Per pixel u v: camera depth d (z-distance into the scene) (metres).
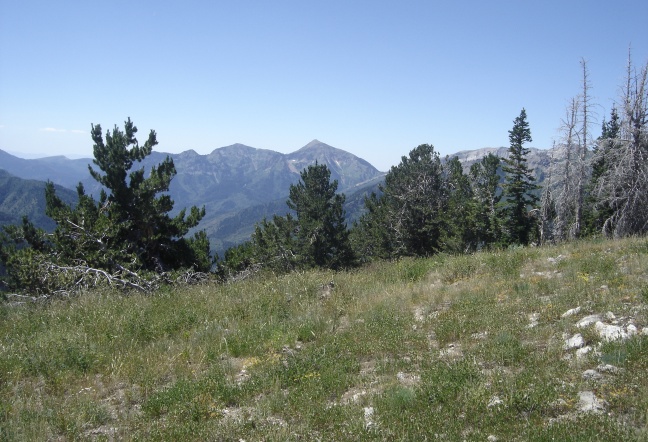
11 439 4.89
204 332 8.65
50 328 8.88
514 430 4.34
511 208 33.66
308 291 11.62
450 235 34.34
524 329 7.19
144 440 4.88
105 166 20.52
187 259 22.80
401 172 40.81
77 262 17.62
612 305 7.54
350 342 7.71
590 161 25.86
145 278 16.41
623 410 4.54
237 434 4.85
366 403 5.39
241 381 6.44
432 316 8.67
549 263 12.07
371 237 41.44
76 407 5.69
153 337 8.56
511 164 34.16
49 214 19.62
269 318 9.44
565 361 5.75
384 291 11.24
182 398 5.84
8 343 8.09
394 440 4.38
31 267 15.48
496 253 14.59
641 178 23.50
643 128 23.47
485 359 6.25
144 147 21.50
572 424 4.25
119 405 5.98
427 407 4.99
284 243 33.41
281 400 5.60
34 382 6.63
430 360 6.43
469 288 10.50
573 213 29.08
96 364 7.23
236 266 25.14
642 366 5.29
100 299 10.91
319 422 4.98
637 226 23.83
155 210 21.09
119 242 19.53
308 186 37.50
